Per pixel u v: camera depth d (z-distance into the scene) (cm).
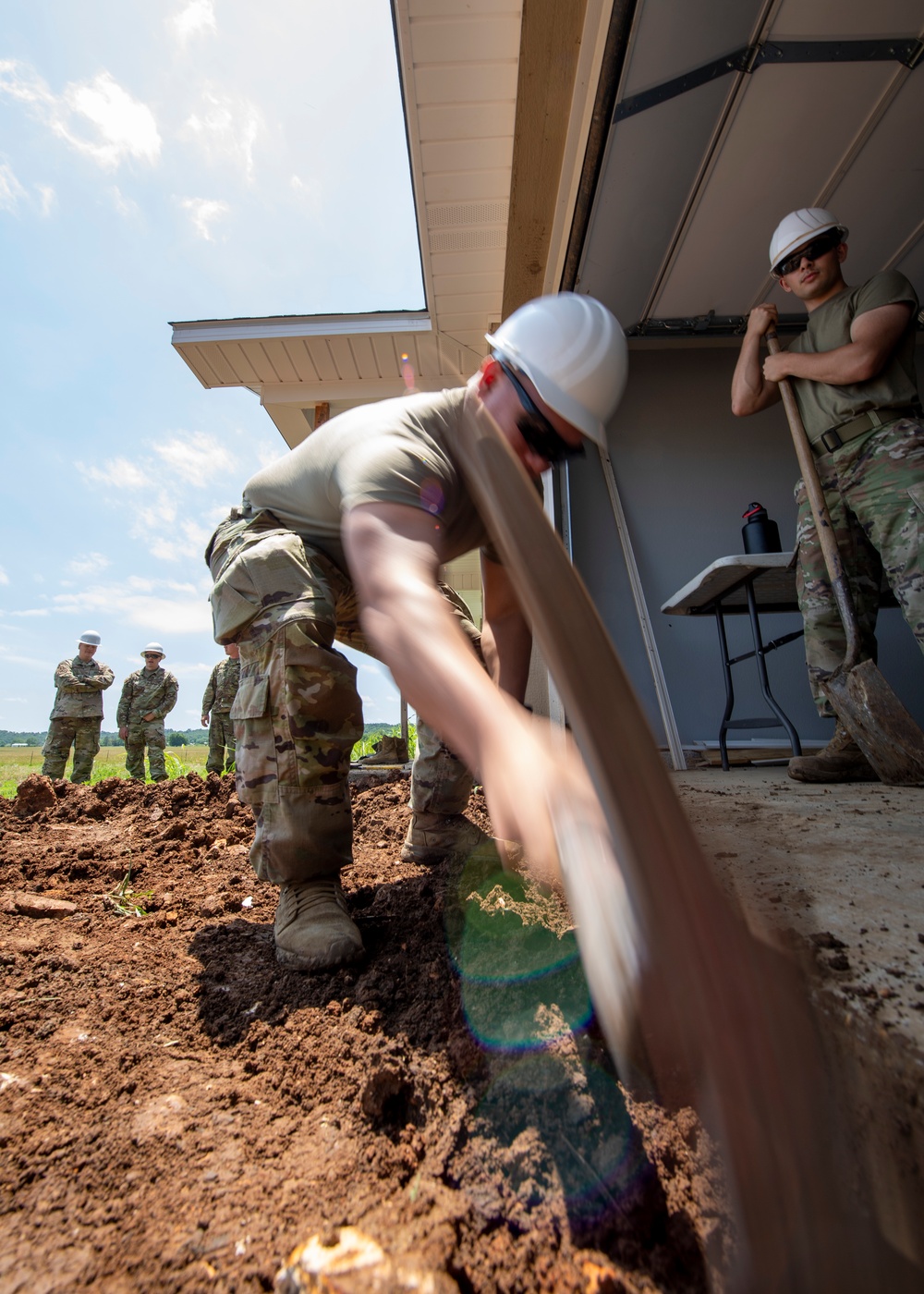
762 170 314
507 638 188
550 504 410
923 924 102
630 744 52
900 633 420
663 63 262
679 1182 78
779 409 450
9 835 277
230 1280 72
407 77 316
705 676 424
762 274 380
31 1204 83
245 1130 96
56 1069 109
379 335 485
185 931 170
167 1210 82
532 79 281
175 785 348
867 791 223
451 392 143
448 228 399
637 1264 71
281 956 145
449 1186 84
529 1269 71
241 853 242
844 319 257
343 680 151
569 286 364
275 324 480
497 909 147
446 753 204
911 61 268
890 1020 76
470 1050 100
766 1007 54
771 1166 52
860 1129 76
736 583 331
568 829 55
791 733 300
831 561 245
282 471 169
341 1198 83
